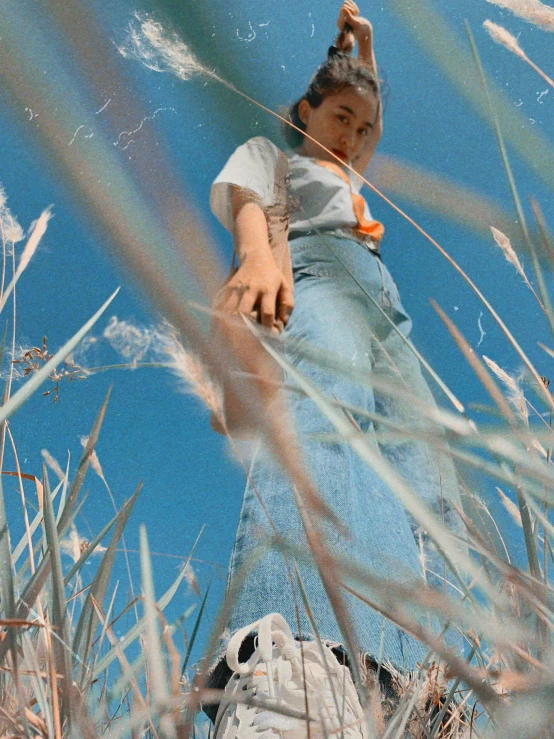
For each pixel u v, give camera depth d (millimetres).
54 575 558
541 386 613
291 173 1580
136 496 710
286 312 1284
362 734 743
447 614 255
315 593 986
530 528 565
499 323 635
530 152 417
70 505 682
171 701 433
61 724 590
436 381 649
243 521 1085
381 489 1228
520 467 435
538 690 237
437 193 487
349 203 1567
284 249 1317
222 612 400
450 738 771
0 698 656
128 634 742
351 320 1324
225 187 1344
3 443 710
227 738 819
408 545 1184
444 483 796
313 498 278
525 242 496
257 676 860
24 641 617
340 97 1709
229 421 321
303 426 1128
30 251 636
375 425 1215
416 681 673
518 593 479
